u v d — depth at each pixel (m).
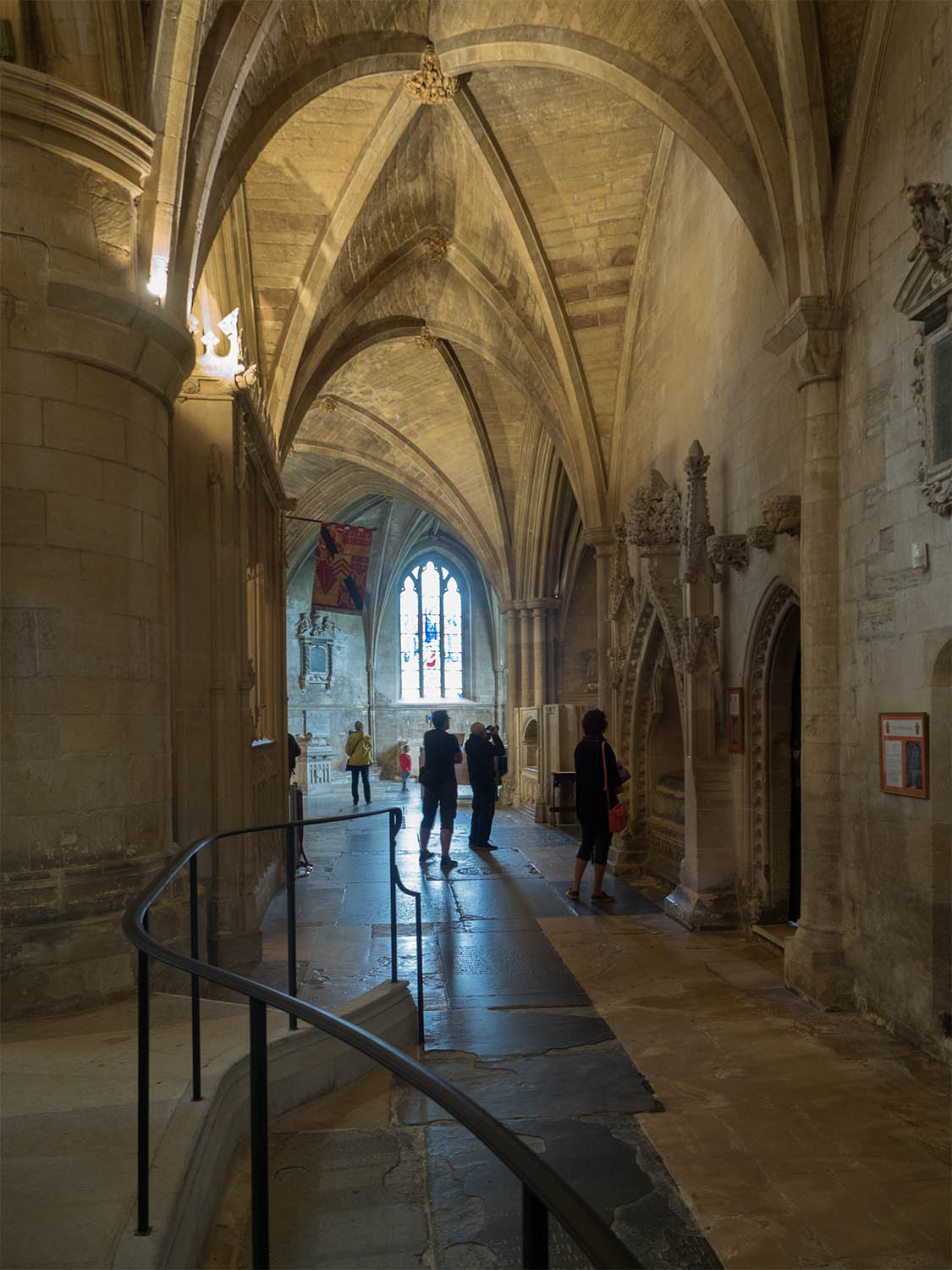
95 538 5.66
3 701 5.28
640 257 12.55
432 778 12.16
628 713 12.24
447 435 21.36
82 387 5.64
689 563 9.27
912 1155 4.24
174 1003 5.35
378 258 13.96
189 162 6.62
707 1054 5.51
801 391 7.00
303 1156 4.14
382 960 7.56
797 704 8.59
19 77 5.29
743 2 6.94
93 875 5.46
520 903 9.86
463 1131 4.41
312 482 26.00
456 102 11.40
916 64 5.75
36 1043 4.60
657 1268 3.40
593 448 14.03
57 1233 2.77
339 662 29.88
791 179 6.92
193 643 7.89
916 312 5.41
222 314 10.48
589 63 9.10
